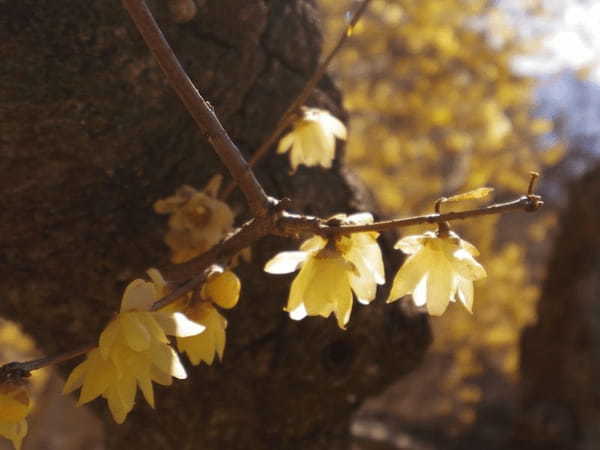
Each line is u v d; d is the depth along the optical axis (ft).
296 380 1.50
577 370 2.94
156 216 1.33
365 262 1.03
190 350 1.06
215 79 1.30
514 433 3.10
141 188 1.31
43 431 3.40
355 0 1.92
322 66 1.27
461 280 1.02
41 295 1.37
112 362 0.95
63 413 3.40
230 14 1.28
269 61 1.39
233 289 1.06
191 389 1.45
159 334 0.95
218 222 1.23
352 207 1.53
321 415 1.56
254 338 1.47
